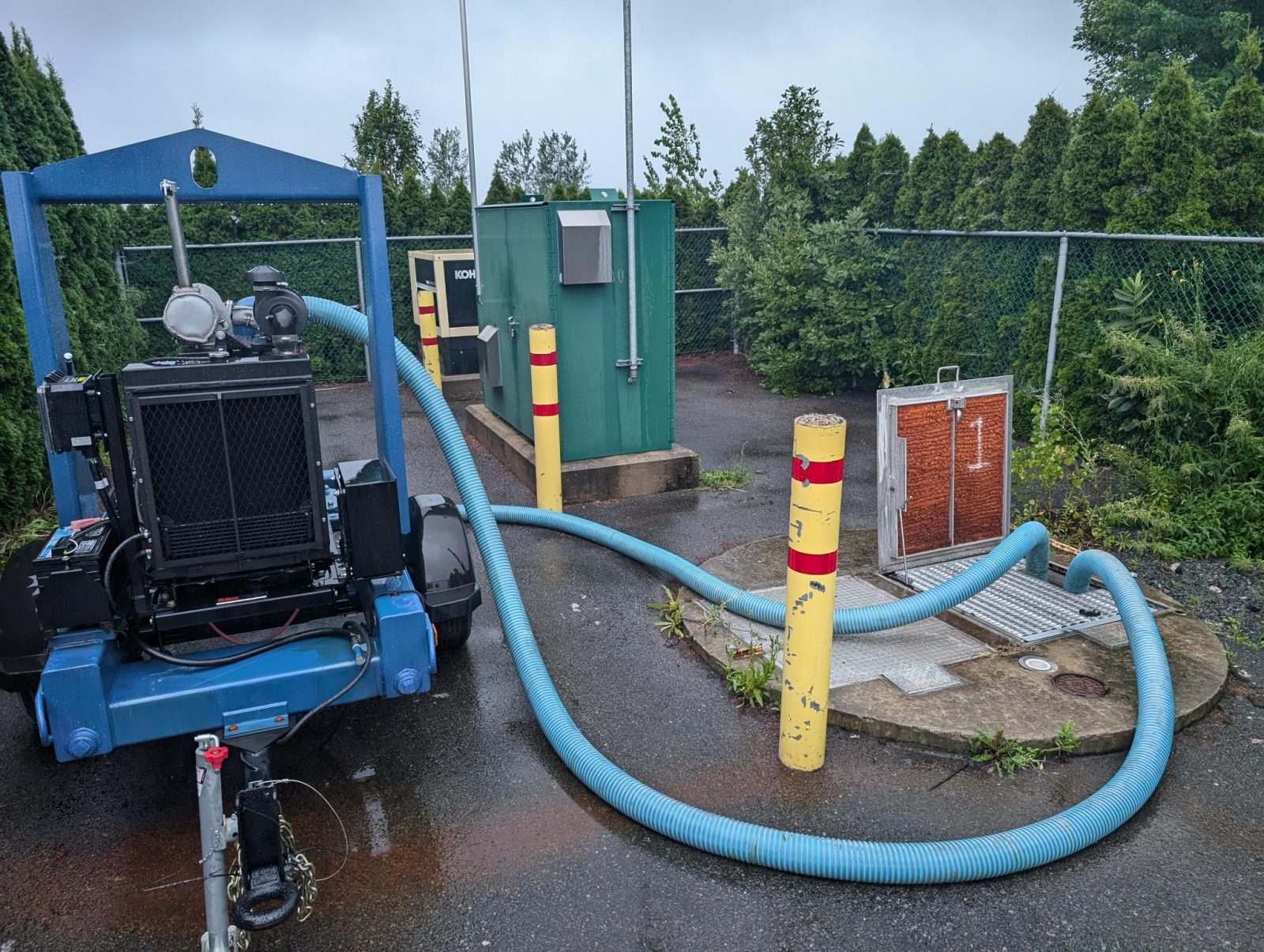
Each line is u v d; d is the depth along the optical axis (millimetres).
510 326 8086
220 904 2330
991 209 9547
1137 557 5734
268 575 3502
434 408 4953
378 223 3783
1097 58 23422
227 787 3604
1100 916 2805
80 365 7984
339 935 2766
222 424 3123
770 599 5020
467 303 11703
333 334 13047
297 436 3242
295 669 3354
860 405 10906
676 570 5363
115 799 3525
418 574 4160
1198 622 4742
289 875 2727
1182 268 7520
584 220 6797
